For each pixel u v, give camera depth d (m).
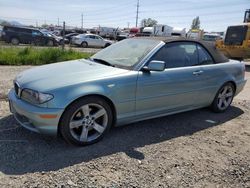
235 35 15.85
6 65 11.05
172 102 4.62
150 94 4.27
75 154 3.58
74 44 29.20
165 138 4.28
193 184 3.14
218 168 3.51
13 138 3.90
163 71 4.39
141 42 4.76
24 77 4.01
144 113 4.34
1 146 3.65
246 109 6.11
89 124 3.83
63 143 3.85
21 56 11.95
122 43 5.05
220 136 4.52
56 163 3.34
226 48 15.94
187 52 4.87
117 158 3.55
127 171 3.28
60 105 3.50
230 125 5.05
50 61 12.30
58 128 3.61
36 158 3.43
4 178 2.99
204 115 5.48
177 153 3.82
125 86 3.97
